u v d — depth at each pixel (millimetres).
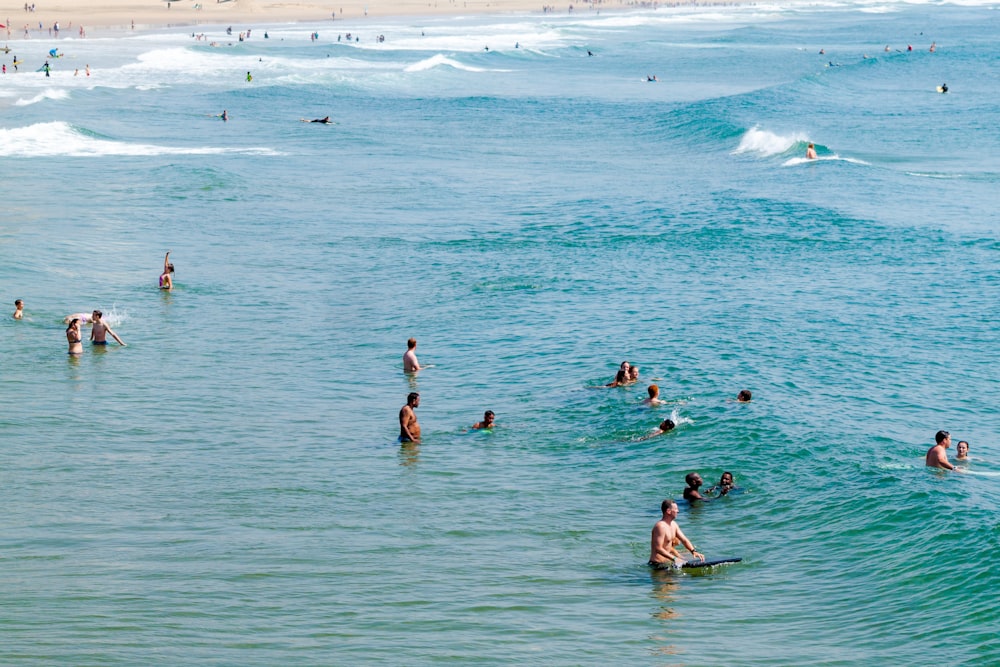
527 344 35812
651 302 40969
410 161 76188
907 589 18078
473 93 121688
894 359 33938
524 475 24719
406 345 36406
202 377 32656
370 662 15609
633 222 55781
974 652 15680
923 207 59375
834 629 16797
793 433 26250
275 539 20859
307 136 87688
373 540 20859
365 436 27625
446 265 47625
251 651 15961
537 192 65000
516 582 18859
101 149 76562
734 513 22234
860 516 21422
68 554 19969
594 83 135750
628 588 18656
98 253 47906
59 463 25203
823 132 90875
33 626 16766
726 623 17156
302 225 55281
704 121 91938
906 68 144750
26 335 36344
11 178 64250
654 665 15547
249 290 43188
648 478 24328
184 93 113375
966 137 88062
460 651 16016
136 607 17547
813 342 35531
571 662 15672
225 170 67500
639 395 29906
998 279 44500
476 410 29641
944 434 24062
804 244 50875
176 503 22844
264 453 26234
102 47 169750
